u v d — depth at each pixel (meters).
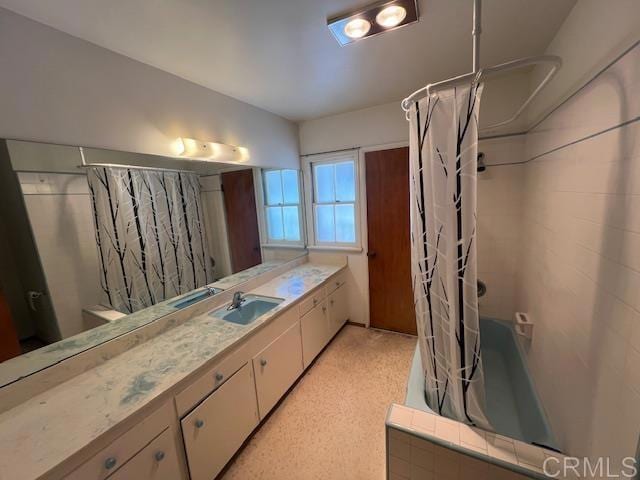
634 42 0.77
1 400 1.11
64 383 1.26
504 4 1.26
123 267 1.63
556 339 1.37
